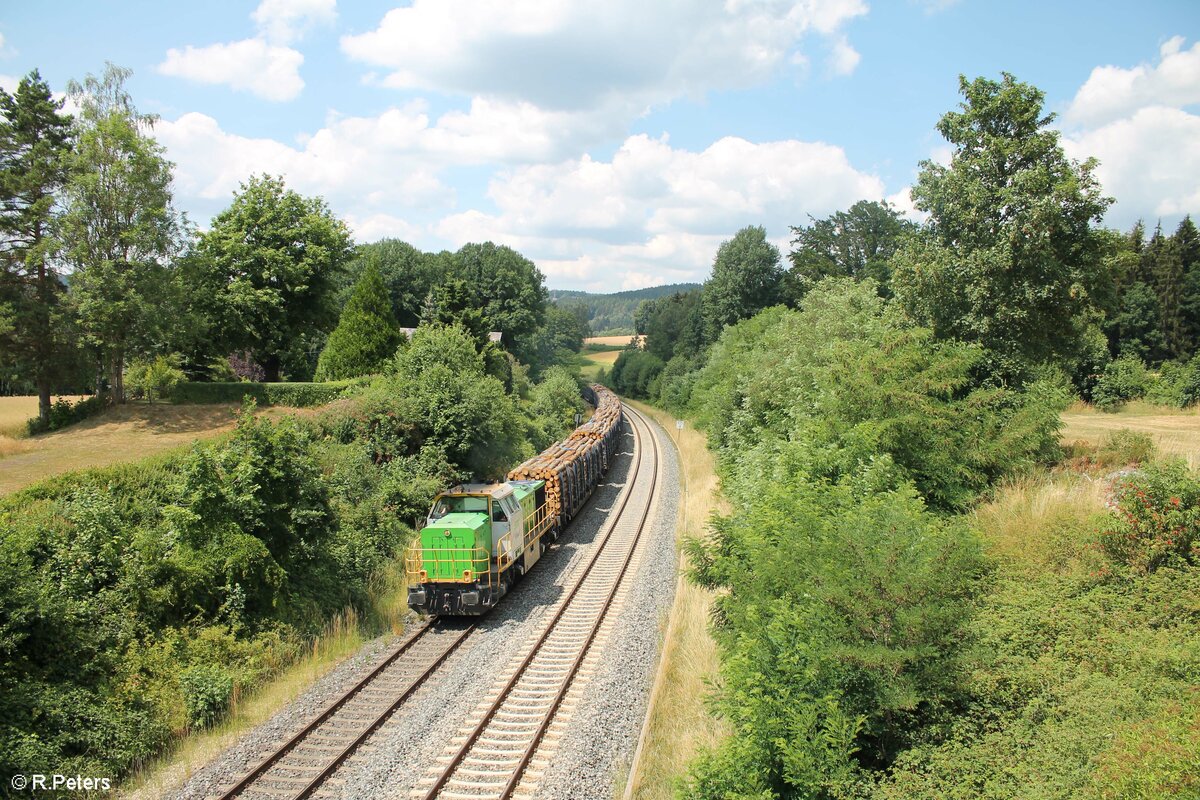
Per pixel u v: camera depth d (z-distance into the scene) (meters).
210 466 14.68
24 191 29.73
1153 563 10.39
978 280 16.91
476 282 72.75
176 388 34.00
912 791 7.23
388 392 26.45
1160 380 36.84
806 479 12.44
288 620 14.71
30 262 28.62
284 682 13.05
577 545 24.14
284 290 39.97
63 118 31.06
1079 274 16.58
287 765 10.15
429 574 15.95
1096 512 12.11
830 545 9.07
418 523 22.25
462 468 26.62
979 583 11.09
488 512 17.61
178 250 31.94
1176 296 51.06
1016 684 8.55
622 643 14.71
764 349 32.59
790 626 8.54
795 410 18.98
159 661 12.09
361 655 14.39
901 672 8.14
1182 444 19.41
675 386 66.06
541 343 98.56
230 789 9.38
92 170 29.86
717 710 8.88
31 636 10.88
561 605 17.31
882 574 8.38
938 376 14.80
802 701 7.91
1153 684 8.09
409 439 25.70
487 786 9.59
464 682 13.03
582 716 11.53
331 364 38.81
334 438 24.31
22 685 10.22
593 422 44.50
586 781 9.67
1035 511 12.86
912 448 14.09
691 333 72.12
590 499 32.59
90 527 13.37
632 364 94.19
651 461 43.69
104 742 10.25
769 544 10.30
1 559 10.83
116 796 9.62
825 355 18.55
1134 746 6.62
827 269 55.50
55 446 27.64
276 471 15.89
